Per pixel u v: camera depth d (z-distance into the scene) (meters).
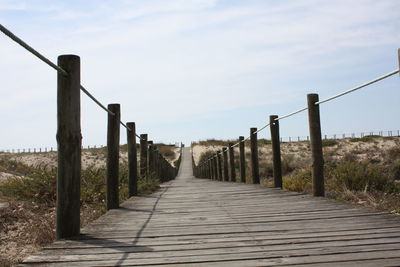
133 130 7.55
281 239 2.94
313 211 4.26
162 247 2.80
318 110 5.61
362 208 4.36
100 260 2.48
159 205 5.53
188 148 75.25
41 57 2.82
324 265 2.22
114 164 5.43
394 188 8.94
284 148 38.94
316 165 5.63
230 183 11.03
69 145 3.29
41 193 7.77
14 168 16.72
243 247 2.73
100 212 5.94
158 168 15.03
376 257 2.34
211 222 3.83
